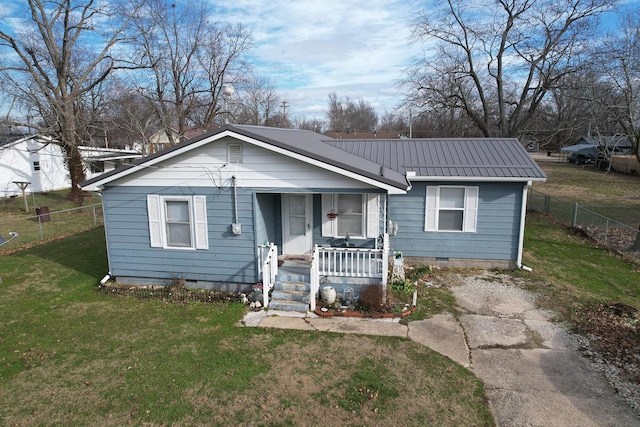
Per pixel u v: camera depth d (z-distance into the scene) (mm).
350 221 11211
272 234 11367
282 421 5703
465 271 12125
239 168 9812
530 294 10258
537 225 17891
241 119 45500
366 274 9844
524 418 5770
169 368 7031
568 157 51500
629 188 30453
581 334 8188
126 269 10930
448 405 6051
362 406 6020
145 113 36062
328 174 9516
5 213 22969
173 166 10078
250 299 9758
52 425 5660
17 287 10992
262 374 6844
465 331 8352
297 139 12266
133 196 10469
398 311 9141
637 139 13695
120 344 7887
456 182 12016
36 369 7039
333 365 7113
